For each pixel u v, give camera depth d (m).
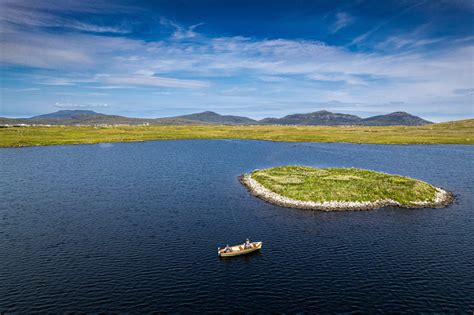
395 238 55.53
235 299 37.97
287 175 94.31
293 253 49.69
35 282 40.94
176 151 169.38
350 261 47.25
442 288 40.62
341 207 71.00
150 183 94.19
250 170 116.56
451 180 100.69
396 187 80.31
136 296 38.28
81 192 83.38
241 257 48.31
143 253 49.22
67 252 49.28
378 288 40.50
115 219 63.78
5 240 53.34
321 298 38.38
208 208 71.12
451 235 56.97
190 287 40.31
